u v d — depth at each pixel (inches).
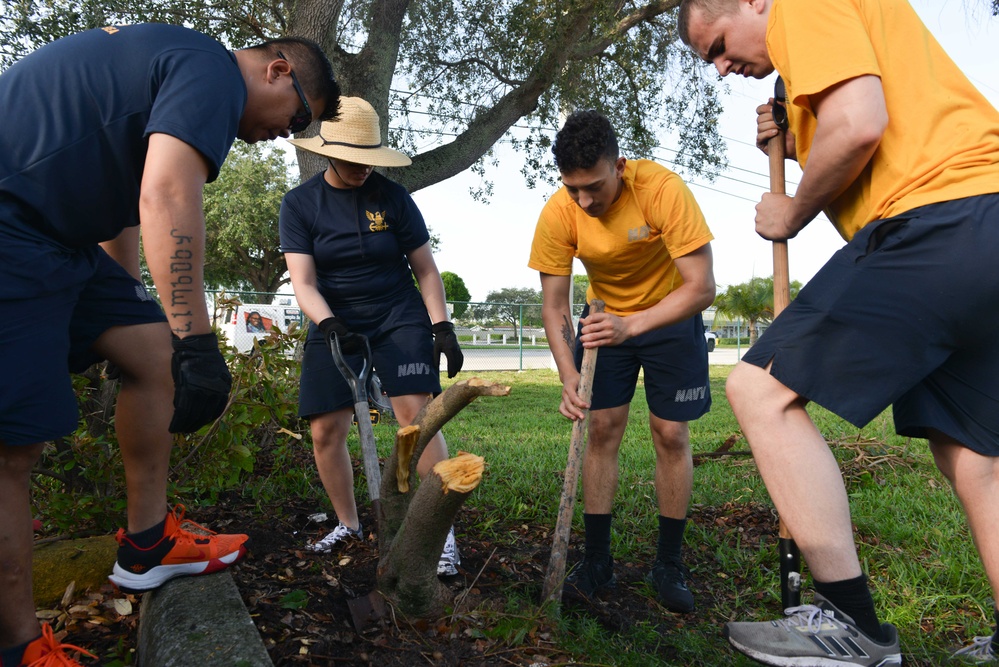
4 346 67.6
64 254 73.5
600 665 82.5
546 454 212.8
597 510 115.3
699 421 305.0
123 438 86.5
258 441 182.7
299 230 117.1
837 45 70.6
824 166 72.2
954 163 70.2
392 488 88.8
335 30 273.4
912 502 156.3
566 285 119.1
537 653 85.1
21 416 69.0
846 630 71.0
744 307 1048.8
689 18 85.4
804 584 117.0
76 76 72.5
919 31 75.3
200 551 92.4
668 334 112.7
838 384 70.5
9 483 71.4
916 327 69.1
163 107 71.9
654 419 116.6
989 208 68.1
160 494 89.6
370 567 106.8
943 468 86.4
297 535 127.4
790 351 72.1
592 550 114.9
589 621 97.1
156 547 88.7
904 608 106.0
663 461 117.1
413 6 343.3
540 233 118.4
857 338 69.9
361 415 100.3
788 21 74.3
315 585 100.2
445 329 117.4
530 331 861.2
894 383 70.2
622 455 213.2
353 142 112.0
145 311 86.0
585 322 102.3
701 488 172.7
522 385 510.9
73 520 111.5
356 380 102.4
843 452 204.8
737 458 207.2
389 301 119.0
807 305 73.5
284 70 84.0
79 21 287.9
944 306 68.6
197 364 73.7
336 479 120.0
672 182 108.0
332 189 118.7
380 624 88.0
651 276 119.3
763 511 155.0
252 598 93.4
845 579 70.2
